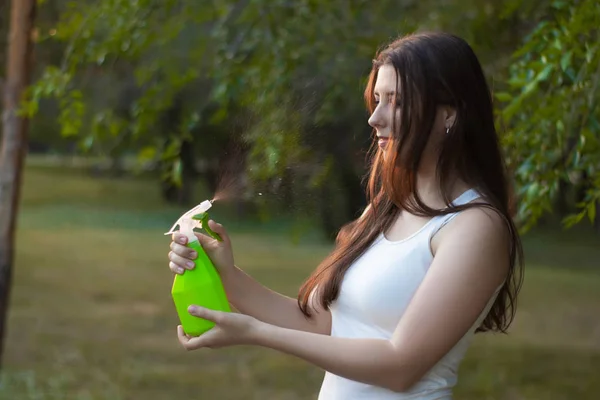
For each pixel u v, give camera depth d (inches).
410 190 87.0
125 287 561.6
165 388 317.4
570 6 157.8
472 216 84.0
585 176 169.5
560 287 619.8
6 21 386.6
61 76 222.7
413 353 81.0
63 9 346.0
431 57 84.7
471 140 86.5
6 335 407.8
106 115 227.6
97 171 1614.2
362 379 82.3
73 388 311.6
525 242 936.9
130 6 218.7
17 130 277.7
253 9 235.0
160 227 983.0
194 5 238.4
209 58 252.5
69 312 472.1
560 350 401.7
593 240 959.0
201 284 88.1
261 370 350.0
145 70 240.8
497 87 200.4
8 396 293.9
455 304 81.1
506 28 225.3
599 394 321.7
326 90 235.0
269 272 632.4
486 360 378.0
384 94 87.7
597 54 144.0
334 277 91.6
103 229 942.4
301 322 99.7
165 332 424.2
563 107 150.3
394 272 86.1
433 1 251.4
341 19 249.8
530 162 153.6
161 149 227.3
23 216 1045.8
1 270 283.1
